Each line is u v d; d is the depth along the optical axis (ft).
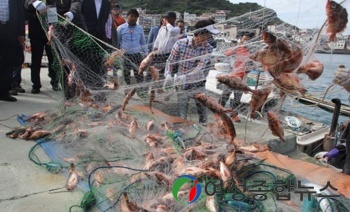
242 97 13.52
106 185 10.19
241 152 11.84
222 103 14.37
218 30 15.51
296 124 19.84
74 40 17.85
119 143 13.25
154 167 11.10
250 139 14.30
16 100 19.65
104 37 19.52
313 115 23.16
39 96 21.06
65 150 12.89
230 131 10.85
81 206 9.11
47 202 9.50
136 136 13.84
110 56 17.79
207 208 9.01
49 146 13.21
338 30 7.93
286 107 13.60
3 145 13.37
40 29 20.34
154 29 23.75
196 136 14.35
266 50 8.74
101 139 13.55
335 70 9.02
